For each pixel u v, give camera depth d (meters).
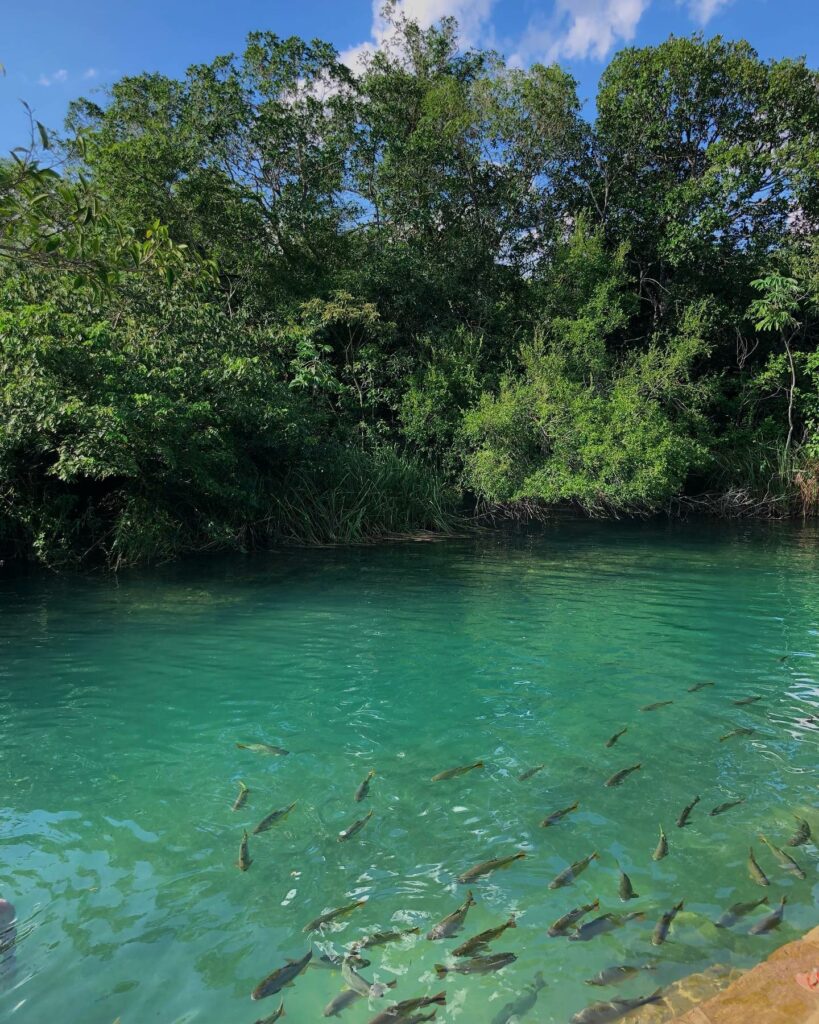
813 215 20.47
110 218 5.12
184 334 13.14
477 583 10.78
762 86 19.83
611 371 17.78
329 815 4.20
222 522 13.43
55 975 2.93
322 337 18.31
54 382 10.73
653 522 18.09
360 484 15.78
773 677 6.59
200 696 6.12
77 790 4.49
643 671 6.77
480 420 16.64
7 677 6.55
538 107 19.75
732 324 20.45
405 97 21.58
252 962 3.02
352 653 7.30
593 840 3.92
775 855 3.77
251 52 18.83
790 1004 2.70
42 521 11.70
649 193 20.86
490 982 2.90
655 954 3.04
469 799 4.38
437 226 21.03
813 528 17.05
